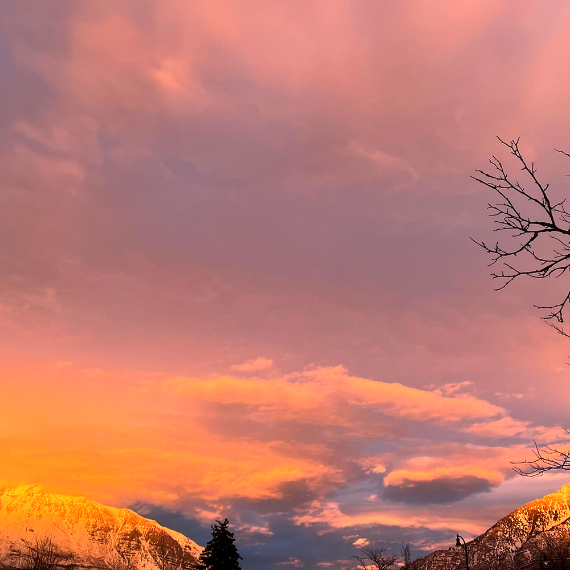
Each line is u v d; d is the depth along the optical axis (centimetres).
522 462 732
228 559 8869
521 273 744
